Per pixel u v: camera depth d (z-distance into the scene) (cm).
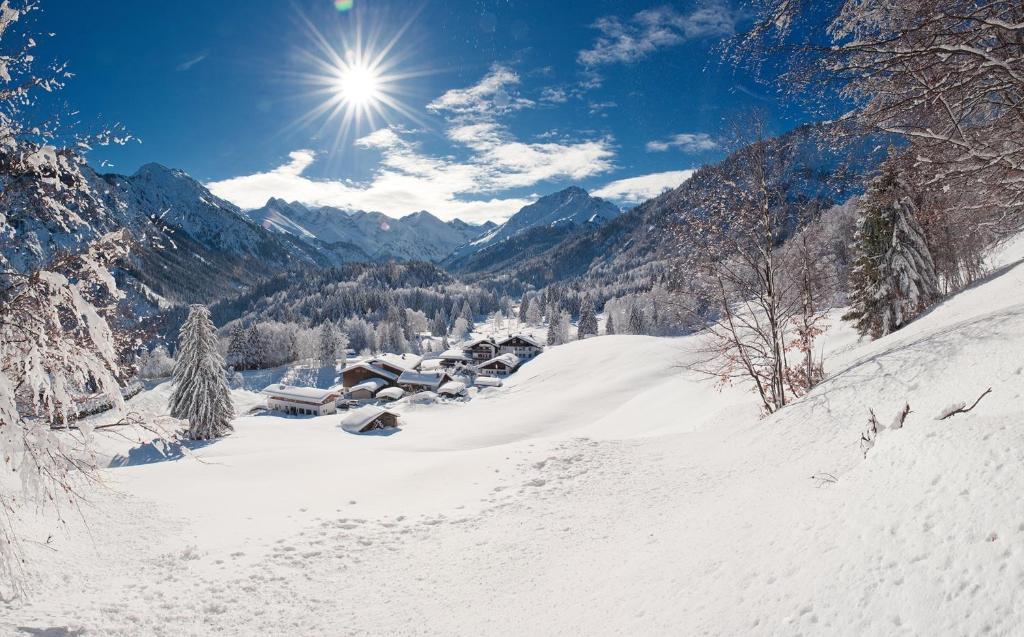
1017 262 1898
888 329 2589
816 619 478
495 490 1542
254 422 5484
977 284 2014
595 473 1579
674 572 745
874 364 1398
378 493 1642
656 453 1736
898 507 541
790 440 1264
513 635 727
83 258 673
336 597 920
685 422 2723
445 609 849
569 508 1311
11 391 604
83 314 644
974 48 458
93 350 744
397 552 1132
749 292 1848
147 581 953
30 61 683
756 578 601
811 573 541
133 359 814
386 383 8925
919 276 2525
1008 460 493
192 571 1015
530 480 1576
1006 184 580
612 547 1003
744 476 1178
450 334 18825
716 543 775
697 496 1172
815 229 1684
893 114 534
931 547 462
